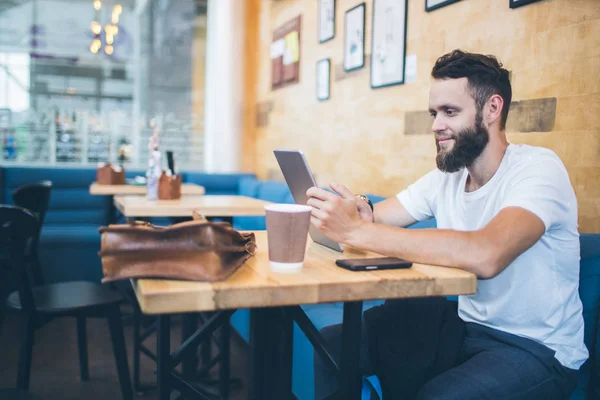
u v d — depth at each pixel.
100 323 3.49
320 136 3.83
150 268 0.95
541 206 1.20
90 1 5.24
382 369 1.34
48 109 5.11
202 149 5.59
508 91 1.33
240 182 4.93
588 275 1.50
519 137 2.10
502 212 1.20
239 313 3.12
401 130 2.86
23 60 5.03
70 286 2.21
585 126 1.82
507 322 1.31
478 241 1.13
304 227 1.06
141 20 5.40
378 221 1.59
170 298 0.88
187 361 2.27
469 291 1.08
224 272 0.97
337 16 3.55
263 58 5.01
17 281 1.82
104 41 5.29
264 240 1.41
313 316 2.08
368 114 3.18
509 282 1.30
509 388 1.17
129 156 5.34
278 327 1.22
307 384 2.03
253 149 5.34
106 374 2.63
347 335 1.18
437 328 1.33
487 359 1.23
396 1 2.87
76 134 5.18
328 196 1.18
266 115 4.95
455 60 1.33
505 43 2.15
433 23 2.59
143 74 5.41
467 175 1.44
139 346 2.45
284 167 1.29
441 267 1.15
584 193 1.83
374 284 1.01
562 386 1.26
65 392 2.40
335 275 1.04
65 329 3.34
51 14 5.11
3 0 4.96
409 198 1.61
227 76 5.26
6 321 3.47
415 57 2.73
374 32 3.08
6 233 1.71
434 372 1.29
